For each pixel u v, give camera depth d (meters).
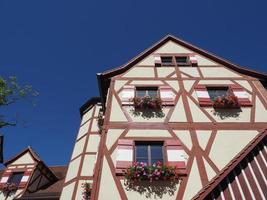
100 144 9.16
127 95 10.94
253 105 10.56
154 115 10.18
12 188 15.34
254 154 8.38
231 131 9.62
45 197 14.02
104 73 12.05
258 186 7.54
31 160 16.86
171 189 7.98
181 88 11.35
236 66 12.40
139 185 8.05
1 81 12.98
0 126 12.89
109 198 7.79
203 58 13.13
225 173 7.68
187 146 9.11
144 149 9.22
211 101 10.64
